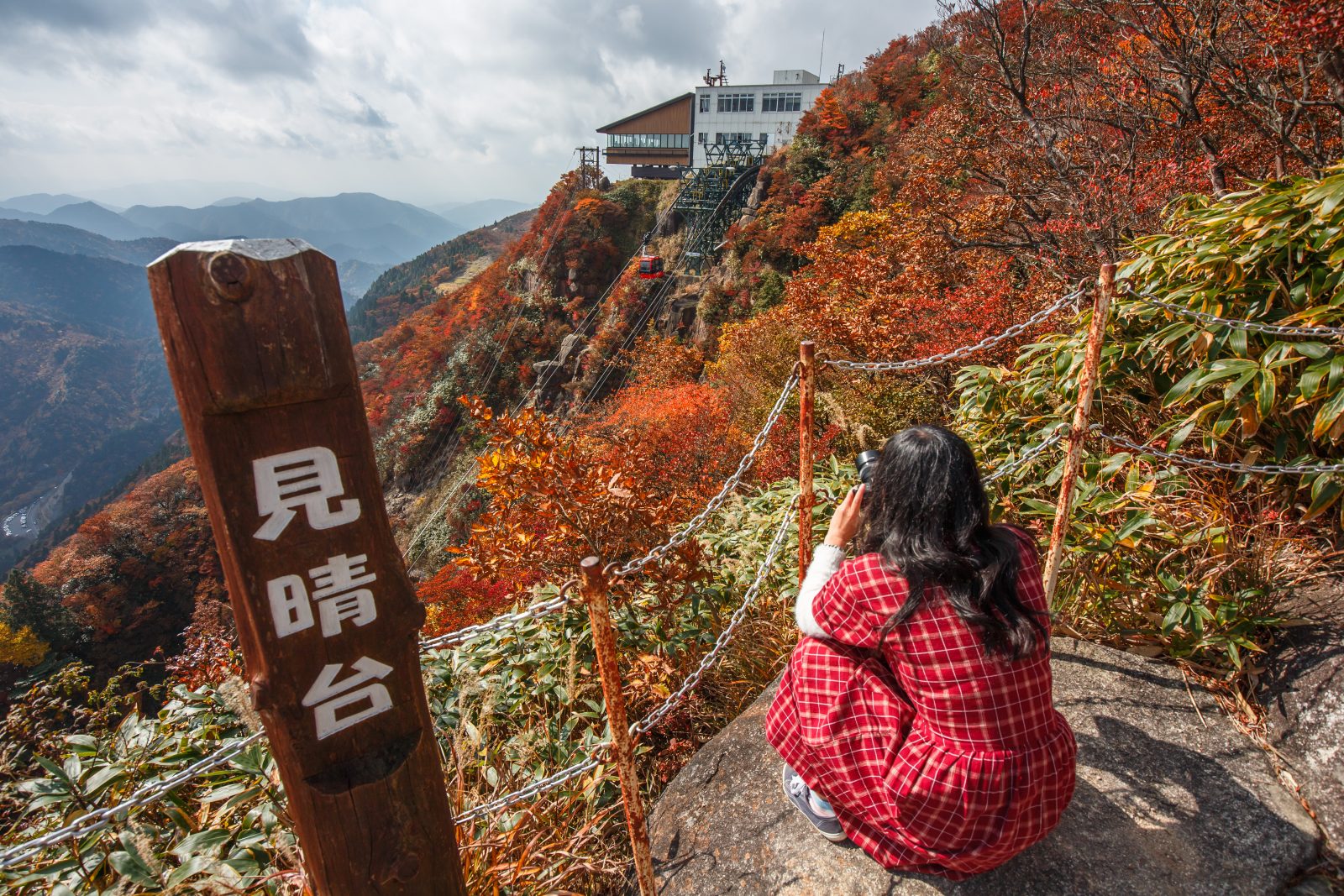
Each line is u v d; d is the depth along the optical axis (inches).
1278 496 105.7
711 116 1915.6
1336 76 180.4
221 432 39.6
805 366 83.1
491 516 149.3
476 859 73.0
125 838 66.1
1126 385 119.4
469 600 314.2
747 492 225.8
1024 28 272.8
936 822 51.9
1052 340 133.9
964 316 231.9
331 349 41.8
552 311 1988.2
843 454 206.5
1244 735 78.5
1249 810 68.3
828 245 437.1
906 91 1217.4
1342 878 63.5
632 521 140.6
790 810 72.8
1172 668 89.5
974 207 353.4
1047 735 51.1
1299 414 101.5
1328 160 207.6
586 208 2000.5
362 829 49.8
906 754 52.9
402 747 50.3
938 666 49.6
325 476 43.5
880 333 271.3
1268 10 189.6
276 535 42.4
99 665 1584.6
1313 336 98.2
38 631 1536.7
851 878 63.7
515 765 86.1
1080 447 84.6
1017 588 50.5
